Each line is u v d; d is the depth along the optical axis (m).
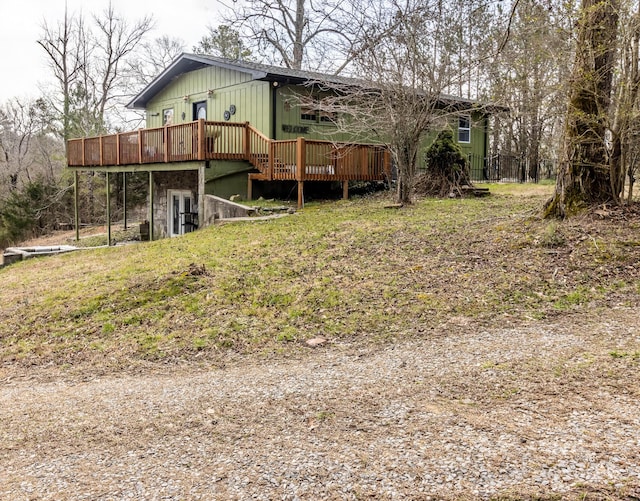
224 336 5.78
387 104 11.52
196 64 17.75
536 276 6.26
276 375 4.57
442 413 3.46
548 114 13.22
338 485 2.77
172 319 6.44
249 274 7.57
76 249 13.69
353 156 13.90
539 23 8.98
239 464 3.09
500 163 19.78
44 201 27.83
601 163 7.69
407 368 4.37
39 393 4.76
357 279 6.95
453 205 11.42
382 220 10.16
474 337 4.96
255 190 14.55
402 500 2.60
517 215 9.01
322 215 11.45
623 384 3.60
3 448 3.58
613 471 2.64
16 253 13.11
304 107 15.51
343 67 13.16
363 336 5.38
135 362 5.39
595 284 5.91
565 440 2.97
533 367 4.06
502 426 3.21
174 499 2.79
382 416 3.52
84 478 3.08
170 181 18.03
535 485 2.59
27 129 30.98
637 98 7.08
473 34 14.88
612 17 7.09
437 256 7.42
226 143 14.08
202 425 3.67
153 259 9.20
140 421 3.84
